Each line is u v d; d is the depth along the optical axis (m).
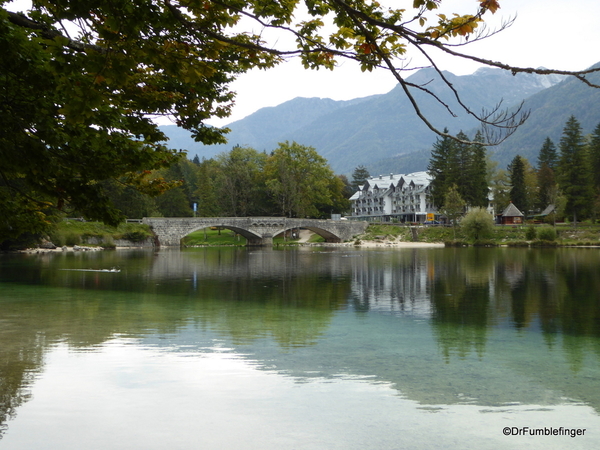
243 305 26.59
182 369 13.78
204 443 9.05
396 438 9.34
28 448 8.79
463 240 108.38
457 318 22.97
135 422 9.98
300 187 128.12
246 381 12.72
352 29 6.95
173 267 52.25
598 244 93.00
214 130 14.75
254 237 113.00
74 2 5.87
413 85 5.82
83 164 9.84
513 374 13.62
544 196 140.12
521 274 44.16
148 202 118.19
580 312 24.67
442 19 6.10
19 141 8.78
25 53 8.09
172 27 6.52
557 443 9.23
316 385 12.44
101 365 14.12
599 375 13.62
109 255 73.44
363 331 19.72
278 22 7.57
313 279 40.66
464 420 10.27
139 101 11.33
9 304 26.33
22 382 12.49
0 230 12.15
